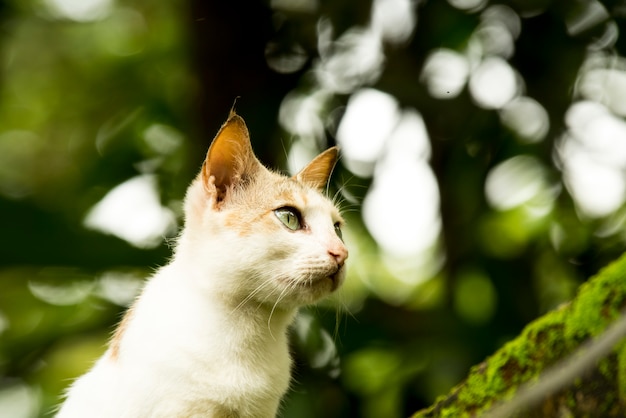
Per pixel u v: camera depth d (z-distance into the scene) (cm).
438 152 838
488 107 837
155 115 989
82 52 1200
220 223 489
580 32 832
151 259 740
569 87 840
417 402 756
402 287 1005
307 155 852
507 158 838
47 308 817
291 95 846
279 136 838
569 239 852
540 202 910
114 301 786
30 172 1194
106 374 455
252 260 482
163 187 861
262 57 828
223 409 460
